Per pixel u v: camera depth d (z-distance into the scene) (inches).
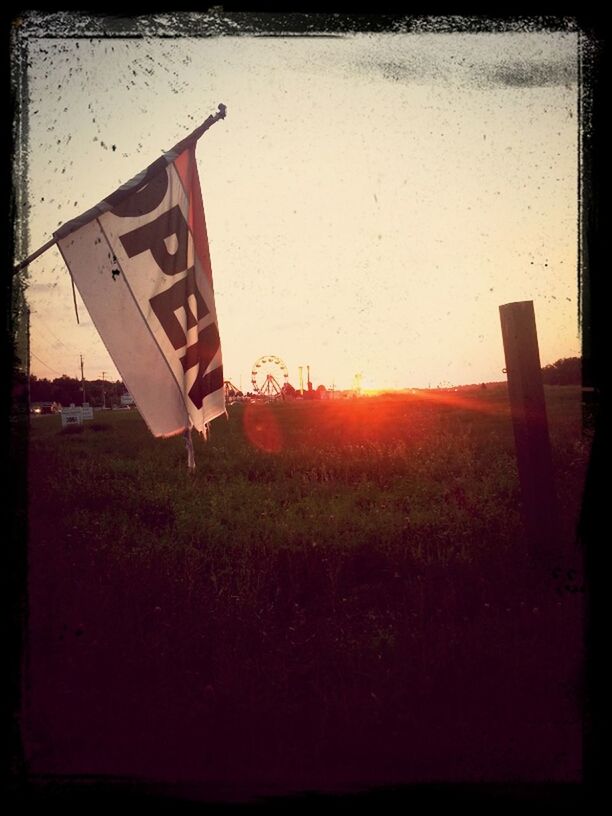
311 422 659.4
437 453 352.2
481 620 141.2
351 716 113.8
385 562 186.7
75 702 117.8
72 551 194.4
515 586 159.5
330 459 364.8
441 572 169.0
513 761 99.7
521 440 172.7
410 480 295.1
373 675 124.3
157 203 251.4
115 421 999.6
